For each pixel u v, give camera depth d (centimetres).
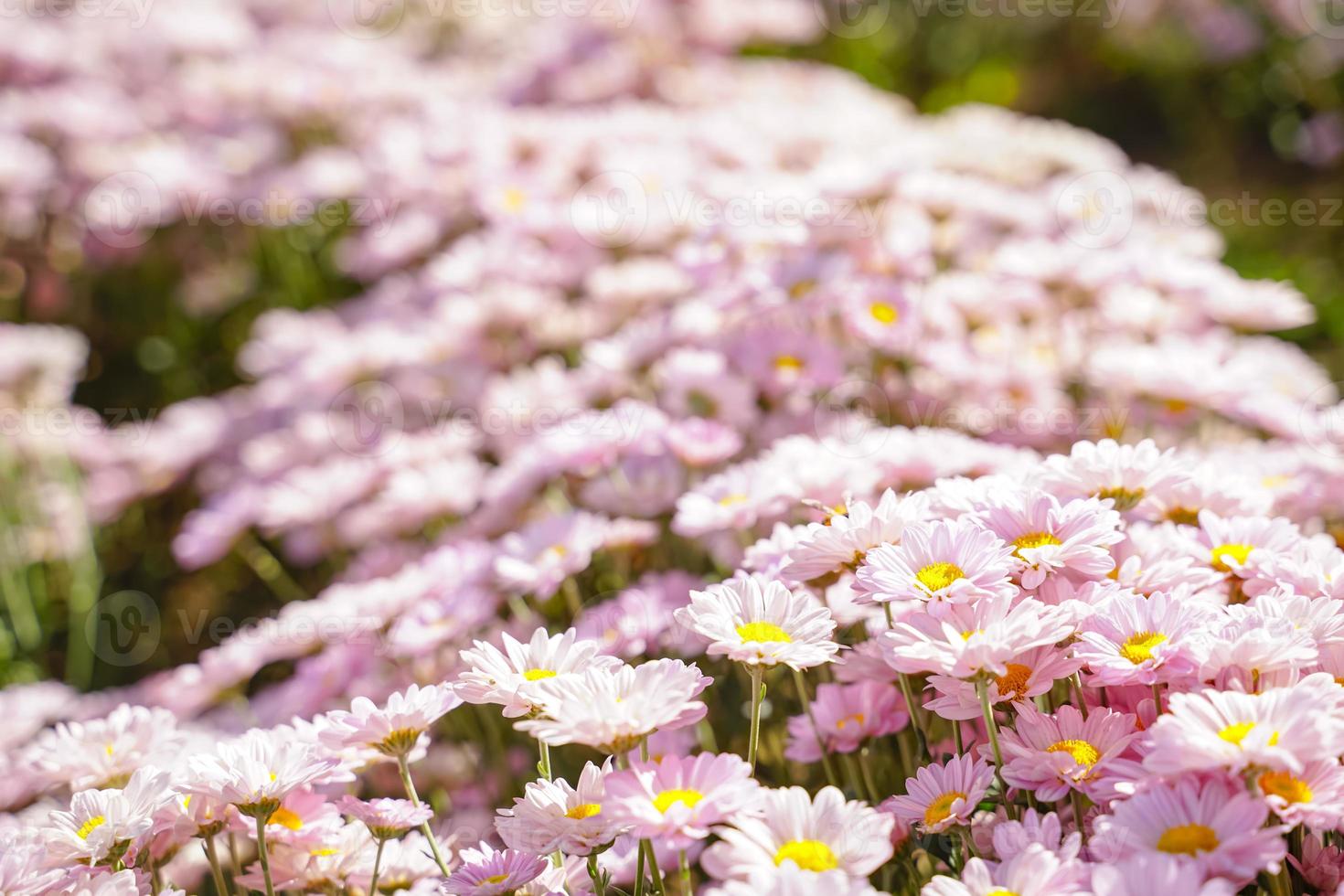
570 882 124
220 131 399
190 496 362
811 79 450
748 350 244
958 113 400
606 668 116
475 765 198
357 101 410
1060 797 109
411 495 251
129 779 144
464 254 306
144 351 399
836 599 146
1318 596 127
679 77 431
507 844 117
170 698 213
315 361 305
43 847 119
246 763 119
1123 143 561
